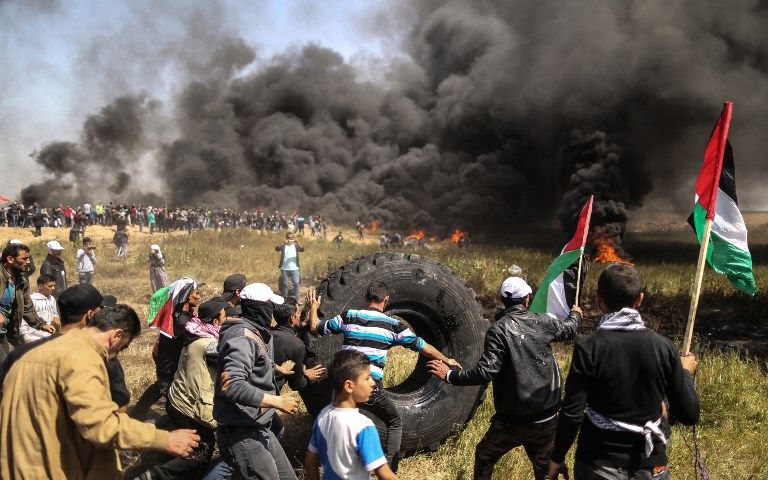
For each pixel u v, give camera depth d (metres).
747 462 5.32
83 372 2.62
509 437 4.15
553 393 4.08
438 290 5.58
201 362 4.57
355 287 5.36
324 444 3.01
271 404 3.54
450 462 5.14
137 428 2.69
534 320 4.14
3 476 2.61
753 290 3.83
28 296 6.32
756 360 8.45
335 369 3.00
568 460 5.07
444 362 4.50
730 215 3.91
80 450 2.68
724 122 3.76
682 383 2.99
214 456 5.00
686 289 13.77
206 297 14.38
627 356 2.96
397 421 4.79
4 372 3.04
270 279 17.41
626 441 2.96
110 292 15.30
